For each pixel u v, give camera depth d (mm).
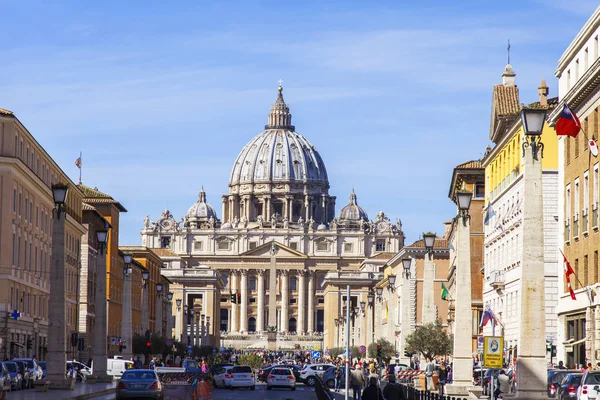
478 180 133875
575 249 80562
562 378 58875
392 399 56188
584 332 77812
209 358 177000
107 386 81875
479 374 81688
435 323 101812
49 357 69312
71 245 138750
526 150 44781
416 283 189750
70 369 90125
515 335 99812
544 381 43594
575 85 76312
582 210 78500
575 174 80750
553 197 96000
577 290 79188
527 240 44375
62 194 67375
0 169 105875
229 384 112500
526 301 44031
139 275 198750
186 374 75062
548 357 89125
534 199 44562
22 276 112750
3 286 105688
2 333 104312
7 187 105938
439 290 189625
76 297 142000
